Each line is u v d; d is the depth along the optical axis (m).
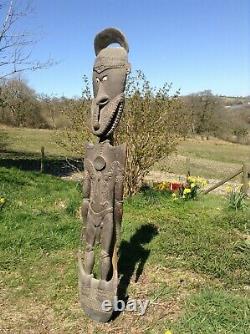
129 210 7.89
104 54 4.06
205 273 5.18
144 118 8.94
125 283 4.81
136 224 6.89
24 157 18.14
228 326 3.86
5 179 9.69
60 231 6.34
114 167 3.95
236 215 7.67
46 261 5.36
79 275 4.25
